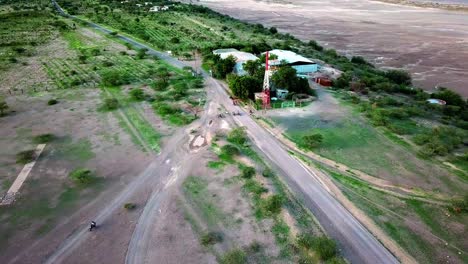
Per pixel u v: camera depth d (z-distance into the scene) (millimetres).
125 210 41031
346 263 33719
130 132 60688
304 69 97000
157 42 129750
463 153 55062
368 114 68250
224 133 60656
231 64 89938
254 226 38469
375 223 39188
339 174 48906
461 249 35625
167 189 45125
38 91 79688
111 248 35469
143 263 33625
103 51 116125
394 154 54219
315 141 55781
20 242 36156
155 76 90938
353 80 92938
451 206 41969
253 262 33656
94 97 76688
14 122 63812
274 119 66375
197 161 51719
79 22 164250
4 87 81562
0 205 41531
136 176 47844
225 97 77750
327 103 74938
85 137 58531
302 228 38094
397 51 133000
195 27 162125
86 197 43312
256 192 44125
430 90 94938
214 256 34406
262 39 138250
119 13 191125
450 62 118688
